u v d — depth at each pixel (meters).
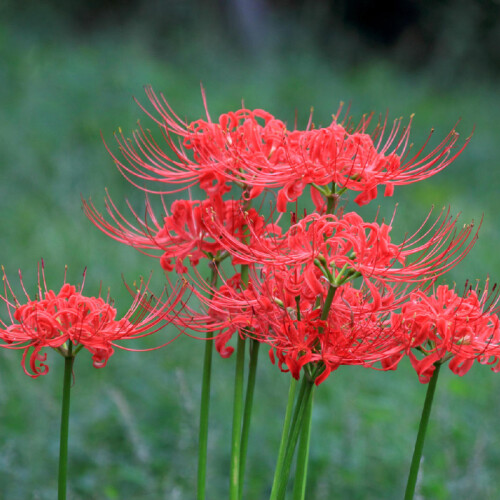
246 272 4.02
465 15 21.66
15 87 14.06
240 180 3.74
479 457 5.65
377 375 7.47
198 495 4.24
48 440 6.11
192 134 3.97
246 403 4.14
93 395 6.76
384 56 22.97
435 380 3.49
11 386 6.66
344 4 22.89
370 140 3.62
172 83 15.42
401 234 10.38
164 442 6.20
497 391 6.88
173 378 7.02
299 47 20.23
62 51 16.73
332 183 3.69
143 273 8.95
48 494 5.56
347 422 6.27
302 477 3.87
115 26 19.53
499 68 21.55
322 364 3.59
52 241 9.51
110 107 13.86
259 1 21.09
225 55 19.03
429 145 15.15
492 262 10.09
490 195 13.66
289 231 3.38
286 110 15.53
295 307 3.59
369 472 5.96
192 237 4.02
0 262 8.88
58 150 12.31
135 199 11.12
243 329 3.76
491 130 16.61
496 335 3.46
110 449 6.17
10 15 17.98
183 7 20.23
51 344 3.41
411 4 22.91
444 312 3.41
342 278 3.38
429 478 5.73
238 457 4.19
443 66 20.75
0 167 11.56
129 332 3.54
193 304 7.38
